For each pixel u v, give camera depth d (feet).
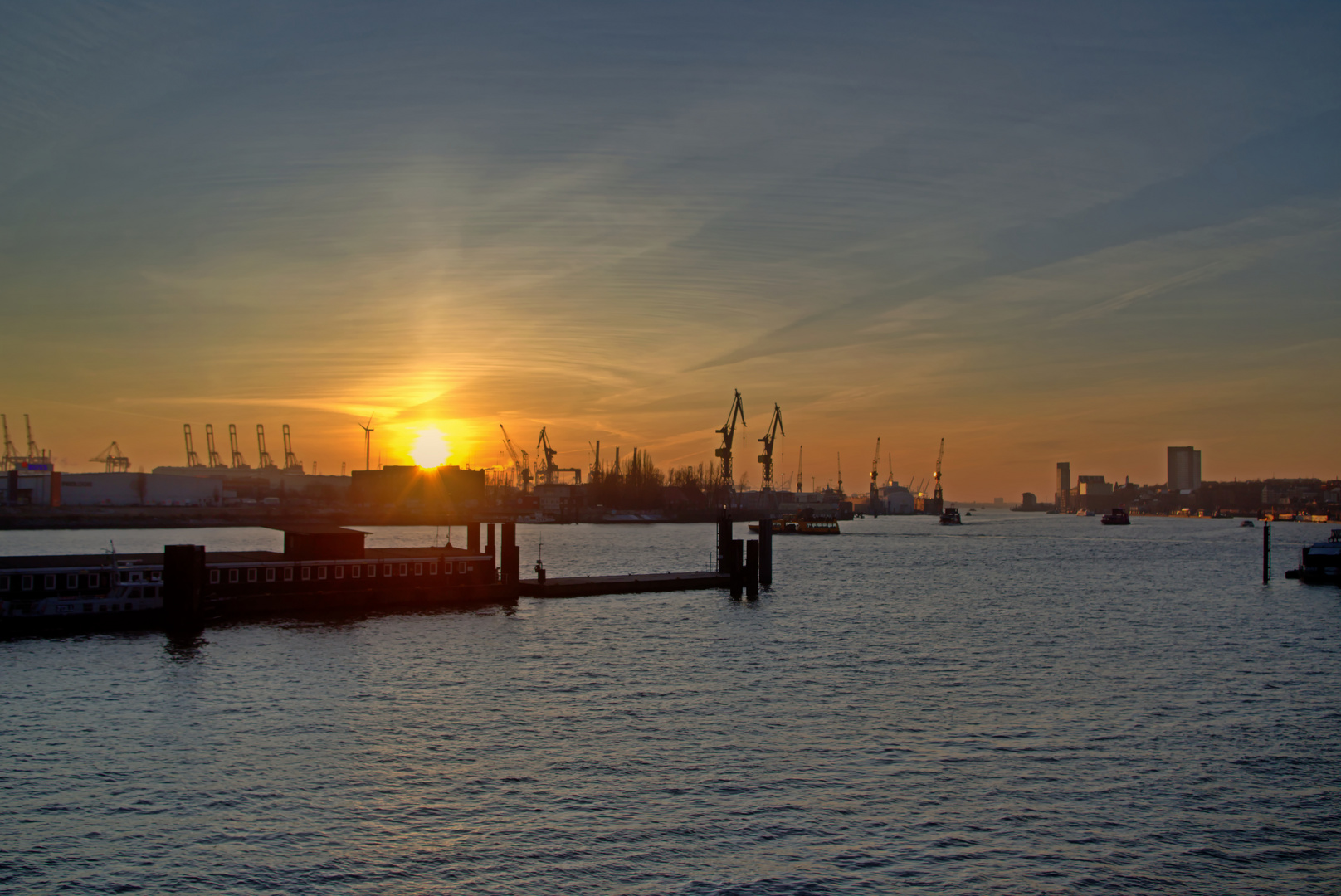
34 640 270.67
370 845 132.77
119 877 123.24
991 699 213.25
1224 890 123.34
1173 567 619.67
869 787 155.02
